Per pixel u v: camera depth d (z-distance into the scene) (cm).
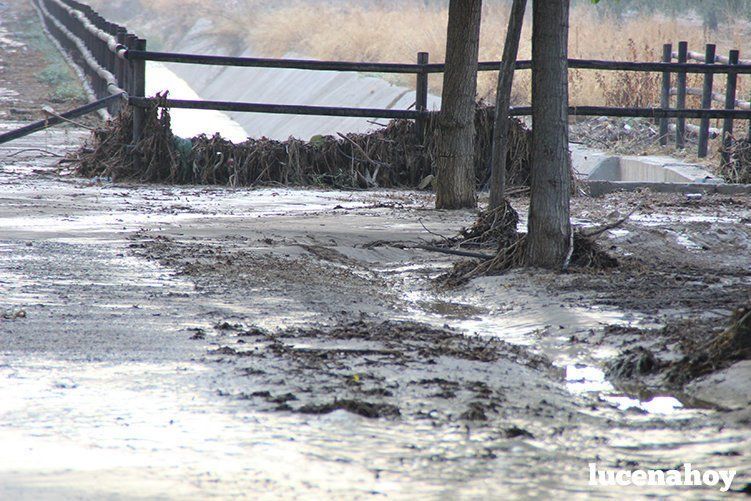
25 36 17275
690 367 2267
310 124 12219
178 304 2944
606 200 5788
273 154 6272
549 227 3581
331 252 4044
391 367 2273
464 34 5106
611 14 14612
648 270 3612
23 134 6881
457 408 1973
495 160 4197
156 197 5484
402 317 2991
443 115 5222
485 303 3228
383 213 5059
